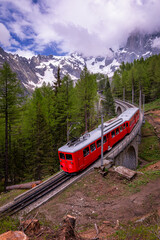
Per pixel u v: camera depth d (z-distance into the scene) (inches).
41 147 930.1
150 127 1476.4
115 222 347.9
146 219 321.4
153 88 2277.3
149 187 497.0
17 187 674.2
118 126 883.4
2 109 780.6
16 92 781.3
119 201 437.4
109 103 1983.3
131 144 951.6
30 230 228.5
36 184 643.5
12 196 594.9
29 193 553.0
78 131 1270.9
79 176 589.6
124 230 293.3
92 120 1422.2
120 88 2765.7
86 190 512.1
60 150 621.6
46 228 243.3
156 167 793.6
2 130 934.4
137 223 317.1
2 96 764.6
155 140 1293.1
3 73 739.4
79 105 1106.1
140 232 255.1
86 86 1070.4
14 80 768.9
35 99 1159.6
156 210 364.8
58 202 465.1
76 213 403.2
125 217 364.5
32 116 1026.1
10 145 1000.9
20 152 1075.3
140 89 2220.7
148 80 2337.6
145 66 2731.3
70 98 995.3
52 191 525.3
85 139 679.7
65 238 202.5
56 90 1176.2
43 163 933.2
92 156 665.0
